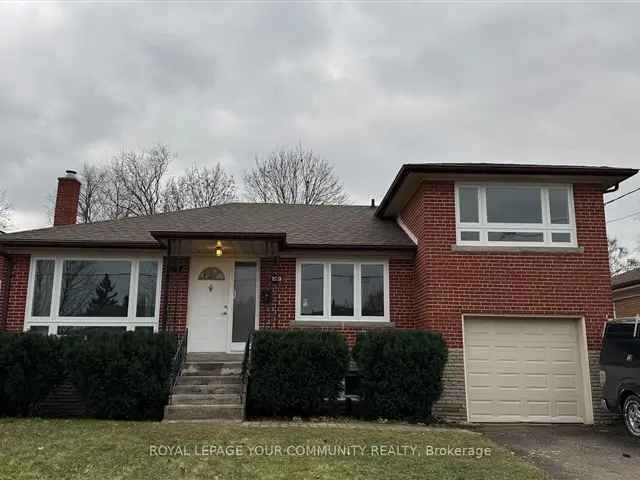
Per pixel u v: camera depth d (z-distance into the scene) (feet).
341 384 34.47
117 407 32.73
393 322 41.29
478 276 37.81
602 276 38.19
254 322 41.73
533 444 28.17
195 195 125.39
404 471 20.27
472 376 36.94
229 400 33.53
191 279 42.09
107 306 41.01
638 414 29.27
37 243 39.96
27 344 33.45
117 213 124.47
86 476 18.47
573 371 37.24
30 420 30.58
